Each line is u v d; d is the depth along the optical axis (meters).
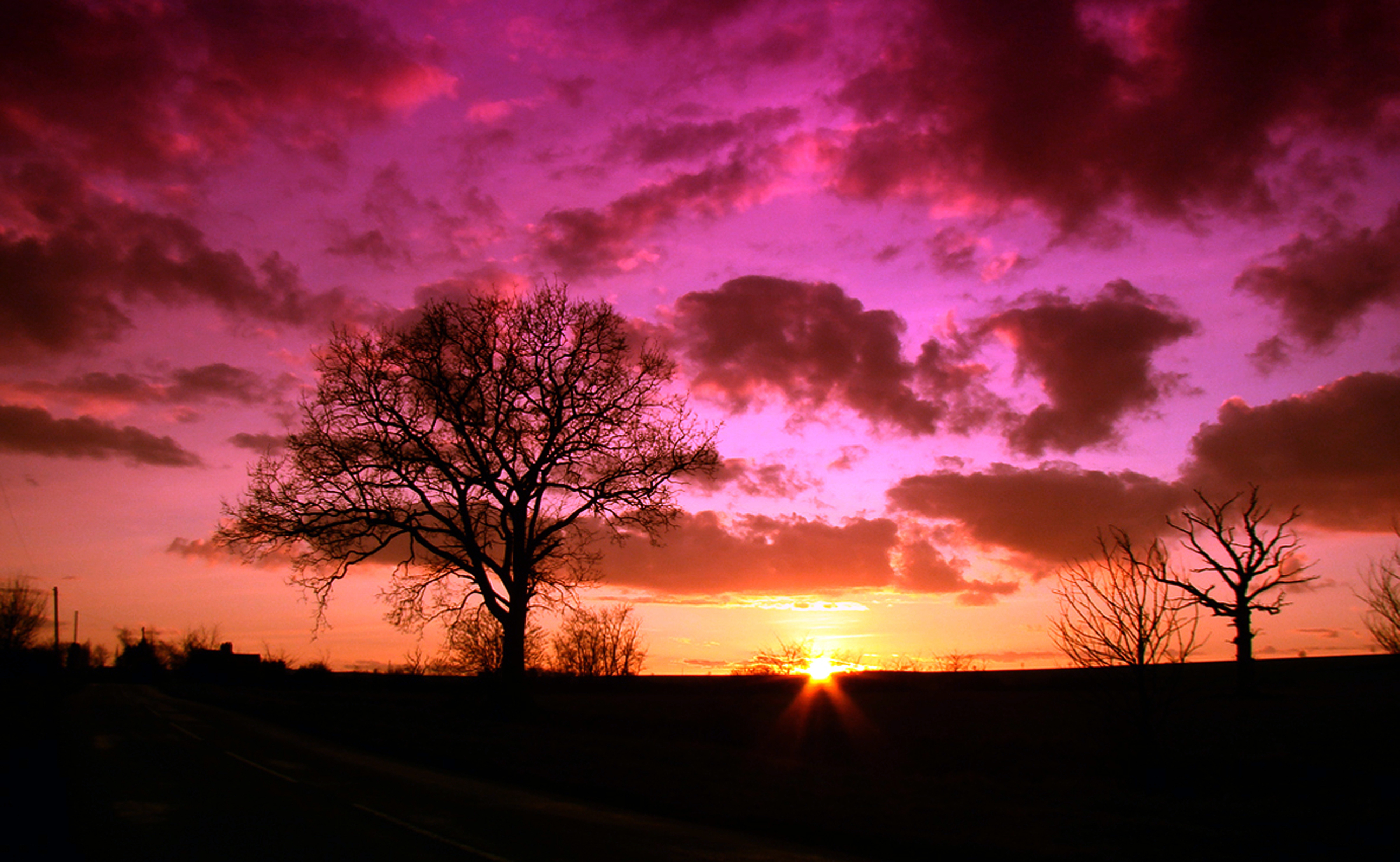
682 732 28.34
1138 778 17.62
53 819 11.45
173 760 18.36
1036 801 14.79
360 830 10.99
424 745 21.83
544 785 16.14
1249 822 12.65
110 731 25.38
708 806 13.88
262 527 31.03
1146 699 18.06
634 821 12.66
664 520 33.97
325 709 35.62
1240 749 20.73
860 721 29.56
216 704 43.03
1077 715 29.72
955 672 45.59
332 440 31.84
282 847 9.91
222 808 12.48
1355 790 15.46
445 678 60.16
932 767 21.28
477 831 11.14
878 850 11.34
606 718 31.09
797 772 18.28
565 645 60.22
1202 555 38.75
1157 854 10.66
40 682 77.19
